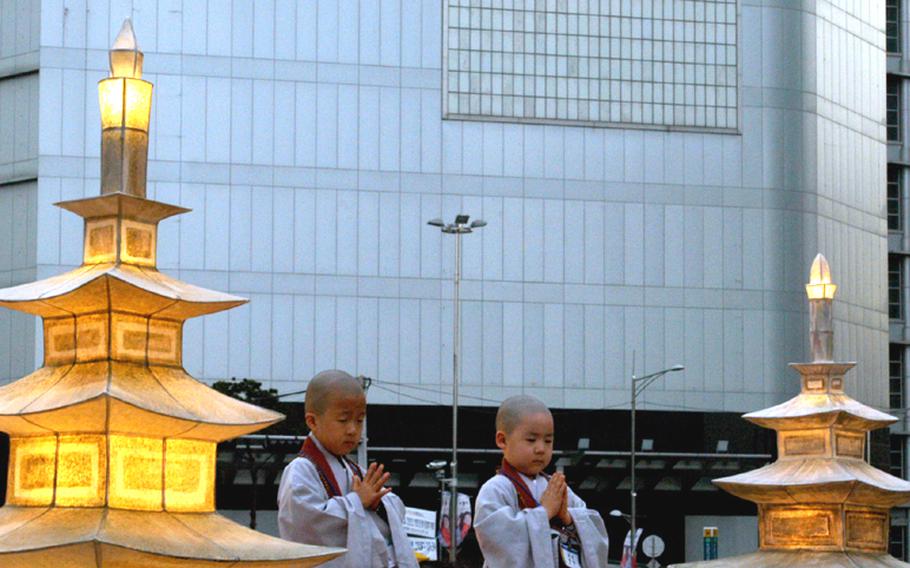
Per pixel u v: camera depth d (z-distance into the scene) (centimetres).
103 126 864
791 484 1488
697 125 7888
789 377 7838
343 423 1033
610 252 7731
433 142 7625
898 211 9125
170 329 852
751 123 7944
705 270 7819
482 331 7550
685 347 7762
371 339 7444
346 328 7419
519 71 7756
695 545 7825
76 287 809
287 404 7250
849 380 8100
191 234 7344
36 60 7456
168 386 835
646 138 7831
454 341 6775
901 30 9175
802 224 7938
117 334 828
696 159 7875
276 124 7475
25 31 7512
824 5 8194
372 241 7500
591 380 7650
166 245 7306
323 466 1028
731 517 7862
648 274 7762
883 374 8331
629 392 7675
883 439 8294
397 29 7631
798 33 8044
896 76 9138
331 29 7575
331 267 7450
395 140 7581
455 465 6450
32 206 7444
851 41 8350
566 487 1037
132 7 7394
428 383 7469
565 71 7806
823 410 1515
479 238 7606
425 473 7381
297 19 7544
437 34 7675
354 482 1010
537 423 1057
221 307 851
